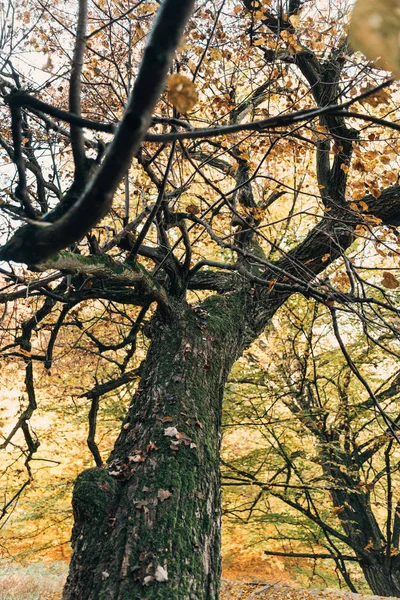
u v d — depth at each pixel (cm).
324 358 945
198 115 495
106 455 1042
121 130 89
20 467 1063
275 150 505
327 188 568
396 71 34
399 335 322
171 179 543
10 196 449
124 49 449
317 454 910
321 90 483
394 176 364
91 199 105
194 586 254
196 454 336
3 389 963
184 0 73
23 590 1084
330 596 780
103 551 272
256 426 953
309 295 356
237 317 524
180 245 827
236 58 510
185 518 288
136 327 620
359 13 34
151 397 390
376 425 989
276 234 923
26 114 455
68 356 839
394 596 821
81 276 547
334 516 875
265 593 793
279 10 396
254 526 990
